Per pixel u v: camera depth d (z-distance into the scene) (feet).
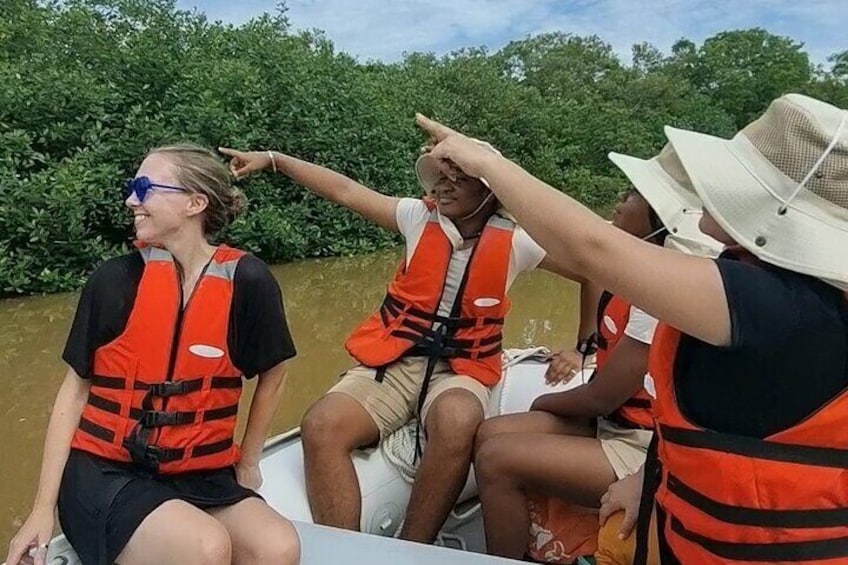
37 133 19.77
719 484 3.40
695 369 3.44
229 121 22.47
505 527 5.93
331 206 24.54
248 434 5.67
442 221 6.94
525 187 3.36
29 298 17.01
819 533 3.31
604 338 6.23
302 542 4.80
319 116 26.03
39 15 23.88
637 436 5.93
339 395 6.51
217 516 4.85
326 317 16.12
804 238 3.06
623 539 4.87
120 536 4.55
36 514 4.75
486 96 43.24
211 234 5.59
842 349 3.10
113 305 5.01
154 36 24.34
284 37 29.89
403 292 7.06
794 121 3.17
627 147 50.42
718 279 3.06
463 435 6.15
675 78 82.48
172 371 4.99
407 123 30.42
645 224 5.74
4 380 11.73
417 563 4.59
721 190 3.27
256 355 5.33
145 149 20.36
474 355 6.90
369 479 6.43
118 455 4.95
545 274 18.48
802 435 3.23
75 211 18.08
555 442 5.77
